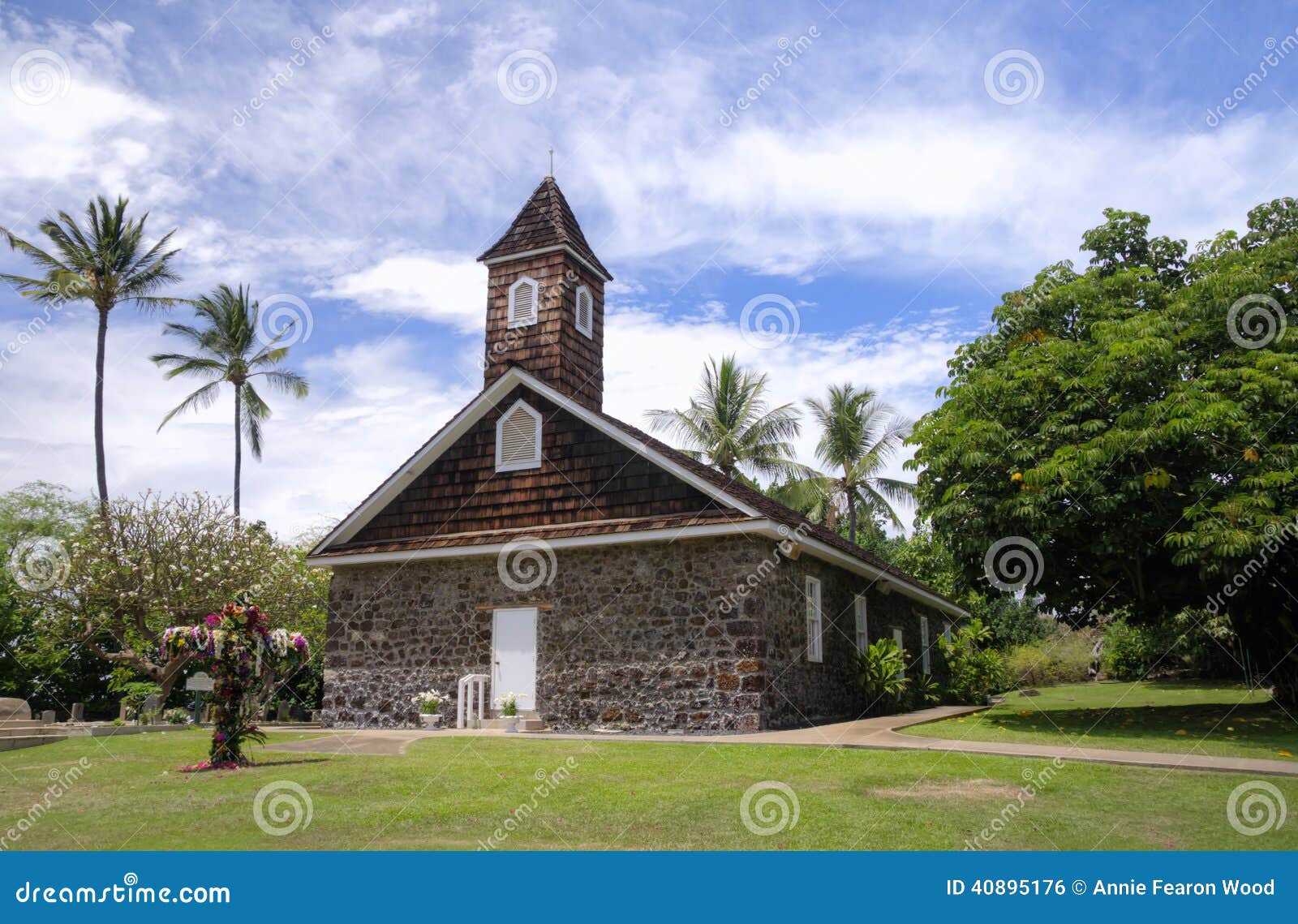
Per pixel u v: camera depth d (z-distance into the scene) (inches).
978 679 1007.0
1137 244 733.3
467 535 708.0
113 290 1207.6
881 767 411.8
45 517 1430.9
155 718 842.2
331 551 748.0
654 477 649.0
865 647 825.5
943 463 614.9
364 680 721.6
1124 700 896.9
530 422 708.0
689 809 331.0
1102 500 557.3
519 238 785.6
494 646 680.4
